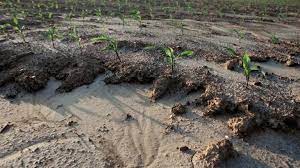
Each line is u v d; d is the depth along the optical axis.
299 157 0.43
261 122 0.47
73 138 0.48
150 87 0.58
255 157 0.43
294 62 0.67
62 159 0.43
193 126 0.48
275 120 0.47
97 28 0.88
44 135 0.48
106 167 0.42
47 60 0.65
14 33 0.84
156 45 0.70
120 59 0.65
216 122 0.49
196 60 0.66
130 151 0.45
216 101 0.51
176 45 0.72
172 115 0.51
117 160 0.44
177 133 0.47
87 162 0.43
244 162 0.42
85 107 0.55
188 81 0.56
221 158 0.41
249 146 0.45
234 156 0.43
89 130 0.49
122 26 0.93
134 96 0.56
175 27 0.96
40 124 0.51
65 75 0.61
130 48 0.69
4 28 0.88
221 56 0.68
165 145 0.46
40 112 0.54
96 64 0.64
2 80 0.61
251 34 0.96
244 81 0.57
